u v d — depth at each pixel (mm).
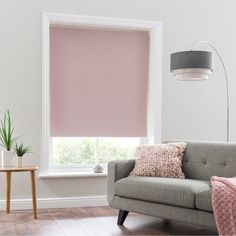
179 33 6316
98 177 5957
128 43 6238
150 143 6258
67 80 5992
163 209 4520
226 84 6520
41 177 5703
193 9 6379
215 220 4082
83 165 6109
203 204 4195
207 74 4703
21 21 5695
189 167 5055
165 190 4465
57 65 5957
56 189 5797
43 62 5762
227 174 4711
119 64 6195
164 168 4957
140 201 4715
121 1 6074
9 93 5660
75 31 6031
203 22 6418
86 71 6066
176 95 6301
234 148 4766
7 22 5652
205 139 6422
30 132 5719
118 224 4953
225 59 6520
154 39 6219
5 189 5609
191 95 6363
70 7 5879
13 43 5672
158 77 6199
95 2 5973
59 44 5969
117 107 6184
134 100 6266
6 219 5125
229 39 6539
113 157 6273
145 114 6324
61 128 5965
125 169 5062
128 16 6098
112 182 4996
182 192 4340
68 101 5996
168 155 5035
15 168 5090
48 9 5793
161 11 6238
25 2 5711
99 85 6117
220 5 6500
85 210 5648
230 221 3984
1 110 5637
